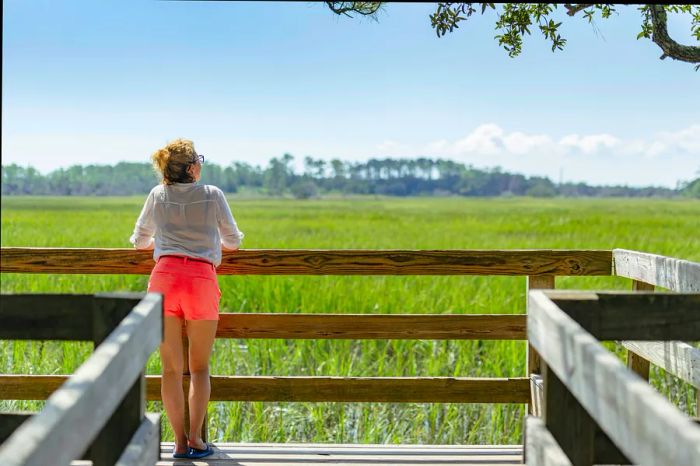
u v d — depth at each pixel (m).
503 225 48.44
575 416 2.31
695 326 2.40
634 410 1.57
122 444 2.30
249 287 10.53
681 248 21.11
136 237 3.97
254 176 185.00
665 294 2.40
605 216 66.50
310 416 6.12
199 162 3.95
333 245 25.61
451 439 5.79
